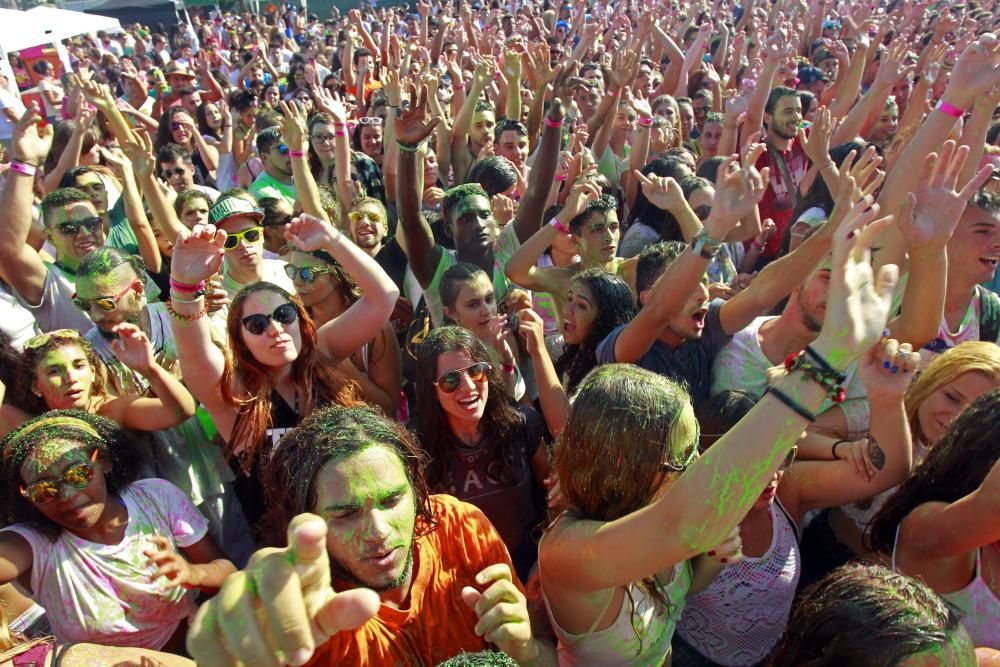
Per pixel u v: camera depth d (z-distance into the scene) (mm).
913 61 8117
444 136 6586
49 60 11992
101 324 3092
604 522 1590
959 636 1367
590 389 1714
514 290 3648
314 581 1040
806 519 2660
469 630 1808
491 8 16359
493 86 8312
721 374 2791
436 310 4051
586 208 3975
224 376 2510
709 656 2211
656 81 8742
